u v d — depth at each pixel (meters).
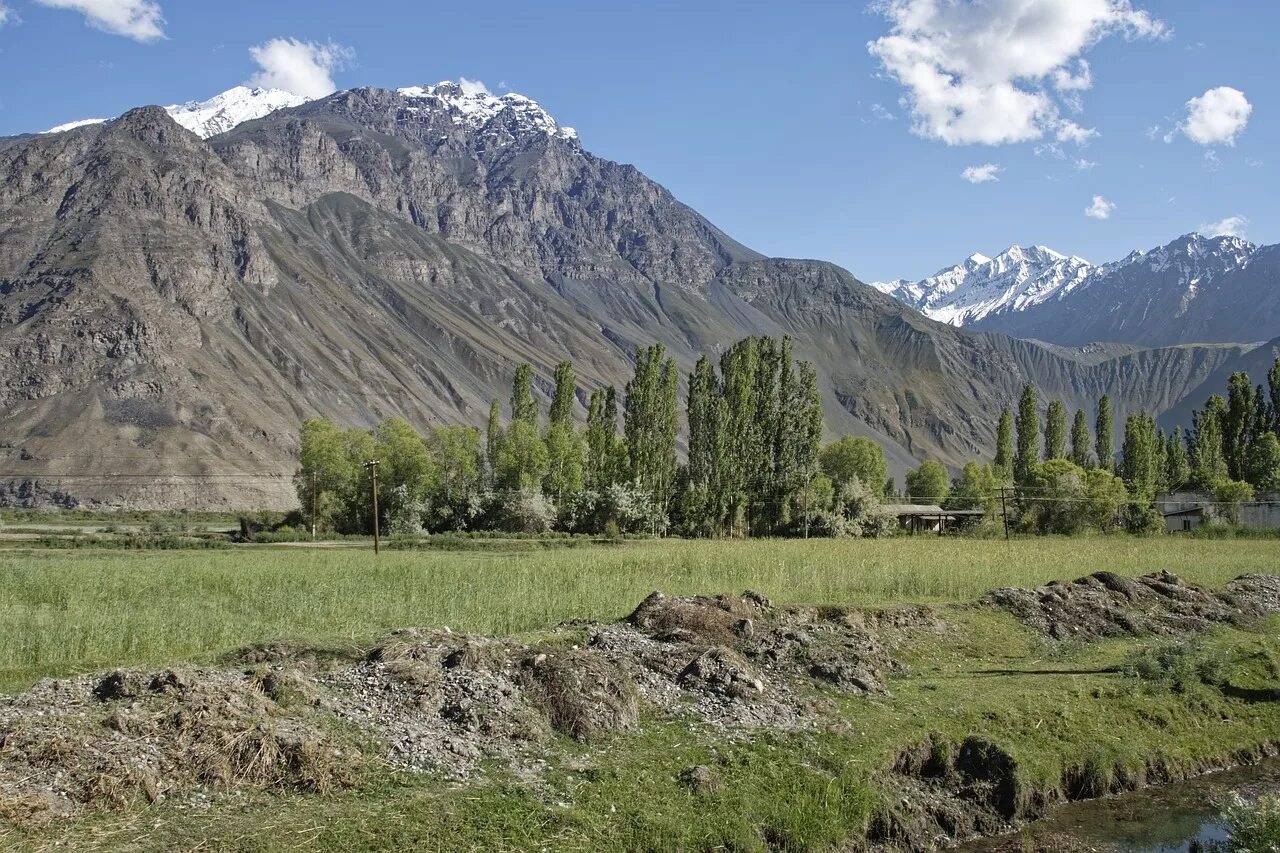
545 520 92.44
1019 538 79.69
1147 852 17.70
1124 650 28.88
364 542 75.00
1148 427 113.75
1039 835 18.30
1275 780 21.56
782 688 21.41
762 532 92.94
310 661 19.41
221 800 13.88
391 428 97.06
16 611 27.02
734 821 15.79
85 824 12.77
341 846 13.16
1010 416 145.75
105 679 16.42
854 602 32.97
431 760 15.77
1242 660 28.02
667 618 24.66
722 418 90.81
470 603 29.14
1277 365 111.06
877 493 118.06
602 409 105.19
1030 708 22.09
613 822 15.04
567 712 17.95
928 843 17.50
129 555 55.50
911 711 21.20
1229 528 85.38
